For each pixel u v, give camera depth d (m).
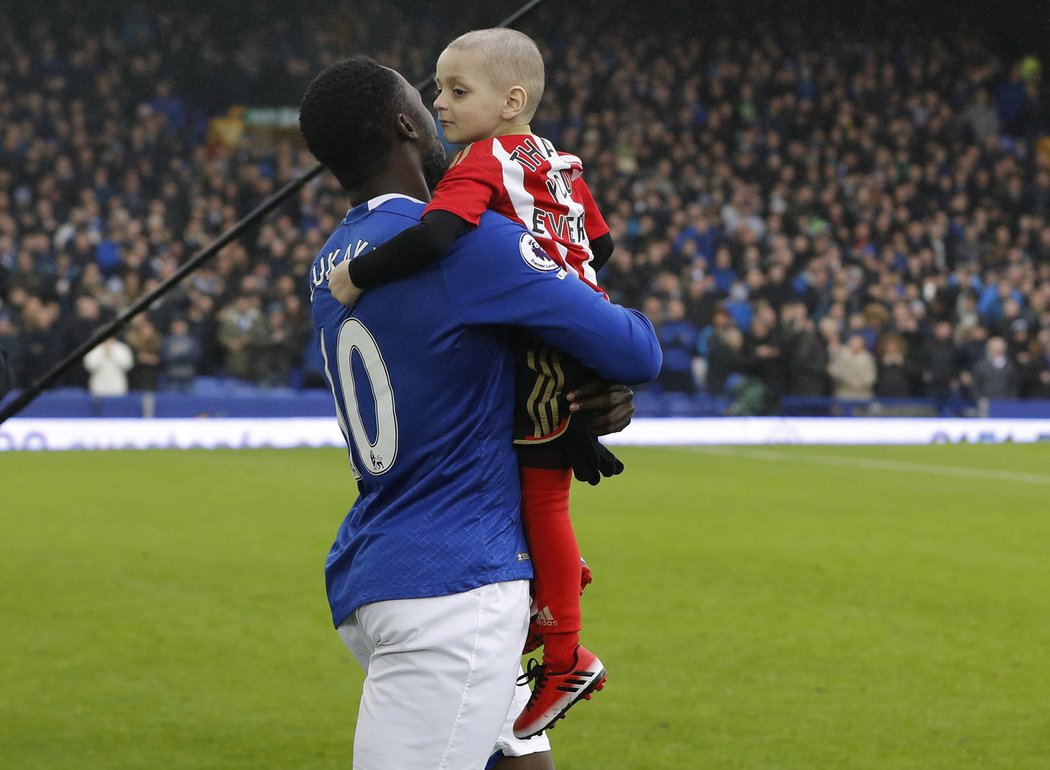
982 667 12.48
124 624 13.91
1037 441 38.72
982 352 40.16
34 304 34.56
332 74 5.18
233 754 9.81
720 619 14.36
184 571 16.75
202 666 12.30
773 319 38.25
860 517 22.09
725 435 36.94
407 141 5.23
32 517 20.97
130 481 25.72
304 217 44.12
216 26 52.22
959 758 9.82
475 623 4.89
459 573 4.89
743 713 10.92
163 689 11.54
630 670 12.22
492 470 5.00
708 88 56.06
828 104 56.16
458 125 5.10
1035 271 47.12
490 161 4.95
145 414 34.38
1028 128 57.47
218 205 41.88
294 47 53.22
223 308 37.94
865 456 33.12
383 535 4.98
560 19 56.78
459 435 4.96
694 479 27.31
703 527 20.73
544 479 5.10
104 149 46.00
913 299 41.75
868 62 57.78
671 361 38.00
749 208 48.06
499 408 5.02
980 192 52.28
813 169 51.12
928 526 21.22
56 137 45.97
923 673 12.25
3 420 7.11
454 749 4.89
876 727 10.59
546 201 5.05
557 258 5.04
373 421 5.04
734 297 40.50
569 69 55.22
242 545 18.64
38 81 48.41
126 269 37.47
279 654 12.75
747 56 57.34
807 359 38.03
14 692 11.41
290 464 29.30
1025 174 54.34
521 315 4.87
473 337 4.94
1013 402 39.19
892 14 58.28
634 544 19.03
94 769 9.44
